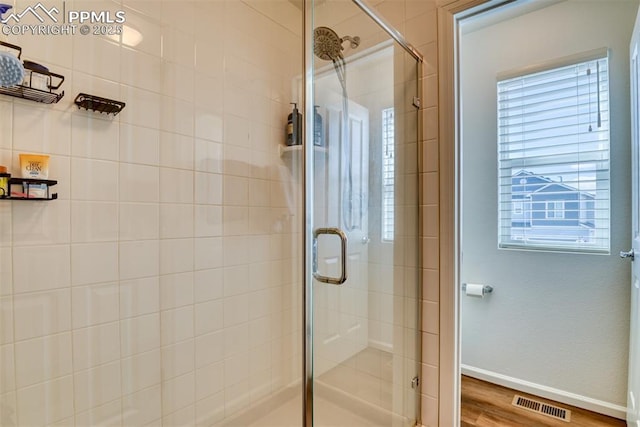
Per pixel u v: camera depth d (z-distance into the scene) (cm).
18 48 107
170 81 144
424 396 171
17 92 105
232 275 168
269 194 186
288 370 194
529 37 206
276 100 189
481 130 223
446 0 162
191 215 151
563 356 196
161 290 141
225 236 165
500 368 216
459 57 165
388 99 171
